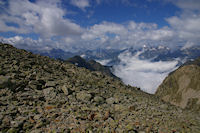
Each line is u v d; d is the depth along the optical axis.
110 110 13.76
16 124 8.66
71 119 10.41
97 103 15.00
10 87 13.04
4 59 19.70
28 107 11.03
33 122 9.38
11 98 11.64
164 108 18.62
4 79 12.97
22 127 8.78
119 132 9.84
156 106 18.84
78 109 12.17
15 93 12.69
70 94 15.59
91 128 9.73
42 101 12.56
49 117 10.33
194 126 13.42
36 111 10.81
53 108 11.77
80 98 15.13
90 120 10.95
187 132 11.68
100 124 10.53
